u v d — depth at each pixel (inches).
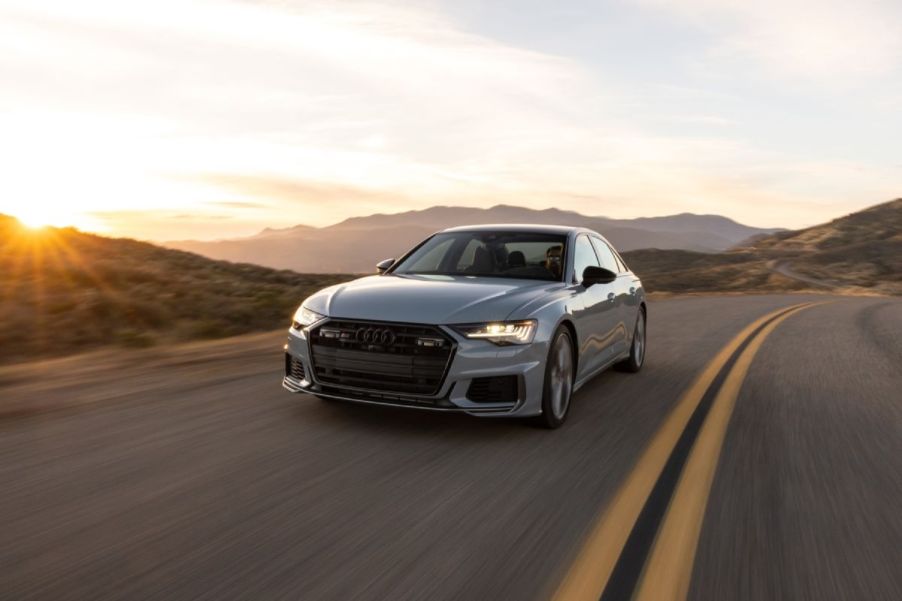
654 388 270.8
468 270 233.3
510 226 256.8
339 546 113.5
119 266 773.3
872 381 306.3
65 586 96.4
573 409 228.4
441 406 177.8
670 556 113.4
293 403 215.6
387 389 182.7
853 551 118.2
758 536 123.5
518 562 109.4
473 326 178.5
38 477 142.9
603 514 132.2
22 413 195.3
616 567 108.7
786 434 202.4
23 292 532.4
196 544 112.2
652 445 184.4
